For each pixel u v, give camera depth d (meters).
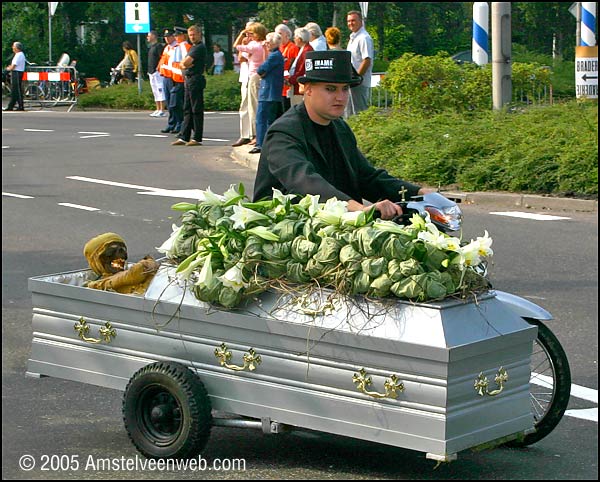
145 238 14.55
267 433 6.48
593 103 22.22
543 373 7.07
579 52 23.70
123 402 6.67
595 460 6.75
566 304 10.81
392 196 7.02
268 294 6.23
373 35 59.16
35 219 16.22
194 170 21.50
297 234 6.18
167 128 29.81
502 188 17.73
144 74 57.16
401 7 60.28
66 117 37.00
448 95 23.59
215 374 6.39
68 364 6.99
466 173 18.11
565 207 16.64
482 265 6.24
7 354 9.38
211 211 6.53
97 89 43.78
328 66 6.71
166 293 6.53
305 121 6.82
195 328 6.43
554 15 59.56
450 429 5.71
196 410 6.34
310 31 22.16
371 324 5.84
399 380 5.77
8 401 8.07
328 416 6.01
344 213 6.06
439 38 61.09
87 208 17.08
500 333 5.89
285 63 22.03
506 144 18.41
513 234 14.58
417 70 23.53
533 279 11.93
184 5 63.03
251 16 65.12
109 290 6.93
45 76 43.25
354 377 5.90
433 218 6.50
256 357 6.23
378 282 5.82
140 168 21.95
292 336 6.06
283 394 6.15
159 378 6.45
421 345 5.66
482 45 29.16
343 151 6.93
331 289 6.05
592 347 9.33
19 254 13.73
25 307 11.06
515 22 60.38
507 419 6.04
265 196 6.82
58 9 59.44
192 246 6.48
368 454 6.81
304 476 6.39
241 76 24.42
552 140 18.42
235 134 29.38
